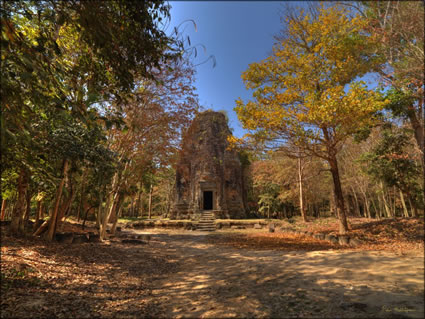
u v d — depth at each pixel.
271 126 11.48
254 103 12.46
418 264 5.40
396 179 17.23
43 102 4.45
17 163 5.12
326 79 12.63
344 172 28.92
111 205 16.42
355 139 13.50
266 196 33.34
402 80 8.92
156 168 15.84
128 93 5.36
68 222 18.52
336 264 6.36
